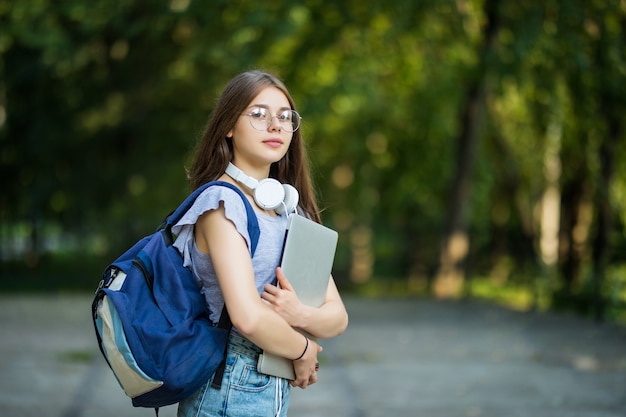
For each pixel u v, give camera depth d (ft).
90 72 63.26
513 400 23.02
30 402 22.02
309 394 23.77
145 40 57.26
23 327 38.09
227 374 8.70
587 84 46.78
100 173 73.61
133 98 66.33
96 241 92.17
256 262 8.74
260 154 9.04
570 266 54.95
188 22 47.67
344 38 52.08
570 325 42.09
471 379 26.30
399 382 25.77
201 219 8.63
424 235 95.66
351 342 35.14
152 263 8.68
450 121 71.87
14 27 52.24
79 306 49.14
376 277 108.37
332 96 55.67
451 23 51.98
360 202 88.58
